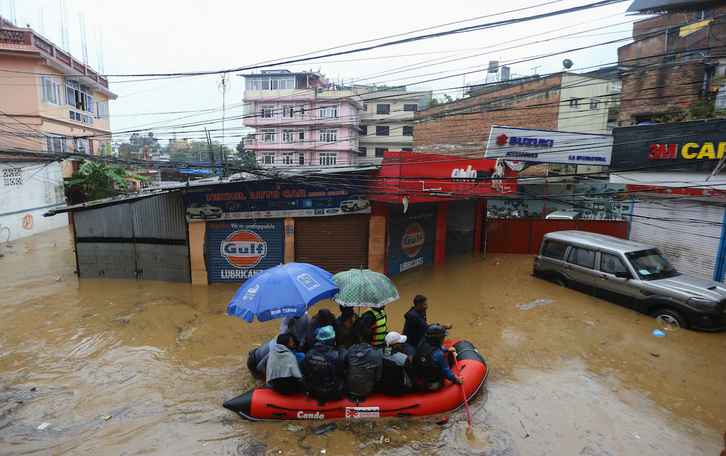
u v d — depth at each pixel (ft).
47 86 66.74
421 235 41.52
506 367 20.92
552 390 18.74
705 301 24.99
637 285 28.37
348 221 35.53
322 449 14.55
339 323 19.42
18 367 20.49
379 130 133.80
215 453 14.28
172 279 35.65
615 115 73.41
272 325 26.40
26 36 62.39
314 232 35.29
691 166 34.96
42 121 64.18
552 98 73.87
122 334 24.67
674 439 15.40
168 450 14.42
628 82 54.34
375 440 15.06
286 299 16.90
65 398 17.74
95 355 21.90
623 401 17.93
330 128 114.52
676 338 24.43
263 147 113.29
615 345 23.57
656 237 39.09
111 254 36.45
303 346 19.01
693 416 16.89
